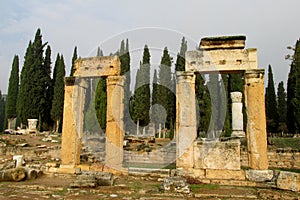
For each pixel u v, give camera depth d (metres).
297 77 39.69
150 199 9.95
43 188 11.84
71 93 16.86
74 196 10.34
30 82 45.97
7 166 15.67
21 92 45.88
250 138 14.52
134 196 10.46
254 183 13.16
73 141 16.39
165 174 14.77
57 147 24.58
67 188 11.77
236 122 26.72
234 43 15.20
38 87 46.31
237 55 15.21
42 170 15.80
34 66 46.88
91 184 11.89
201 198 10.46
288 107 43.22
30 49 47.47
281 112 56.66
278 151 21.88
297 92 39.31
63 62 48.56
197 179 13.77
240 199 10.38
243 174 14.00
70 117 16.66
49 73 50.81
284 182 12.09
